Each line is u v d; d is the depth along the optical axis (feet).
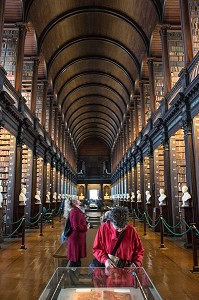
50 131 61.87
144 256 22.68
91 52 66.69
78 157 146.41
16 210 34.40
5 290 14.28
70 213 16.44
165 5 37.99
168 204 35.22
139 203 54.65
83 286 7.59
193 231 18.49
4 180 35.35
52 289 7.34
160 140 40.47
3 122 29.99
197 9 31.78
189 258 21.85
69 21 51.62
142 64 55.01
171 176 36.01
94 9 49.75
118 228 8.82
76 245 16.03
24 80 47.44
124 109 87.15
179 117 31.91
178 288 14.61
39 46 47.47
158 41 46.19
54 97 67.56
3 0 29.07
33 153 45.14
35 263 20.18
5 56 38.17
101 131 136.67
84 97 95.55
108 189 142.61
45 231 39.47
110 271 7.72
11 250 25.20
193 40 30.37
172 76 38.60
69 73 73.15
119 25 53.01
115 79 76.02
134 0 44.06
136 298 6.91
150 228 42.37
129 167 72.38
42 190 52.16
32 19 42.04
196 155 27.58
